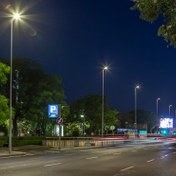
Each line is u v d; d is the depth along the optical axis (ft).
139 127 471.62
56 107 171.42
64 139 199.41
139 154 128.26
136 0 33.60
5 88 196.34
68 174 66.90
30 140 168.66
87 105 320.09
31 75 198.70
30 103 195.62
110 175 65.98
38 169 75.66
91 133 304.30
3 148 148.46
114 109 336.29
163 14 33.01
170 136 369.30
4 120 139.33
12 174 66.28
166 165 86.84
